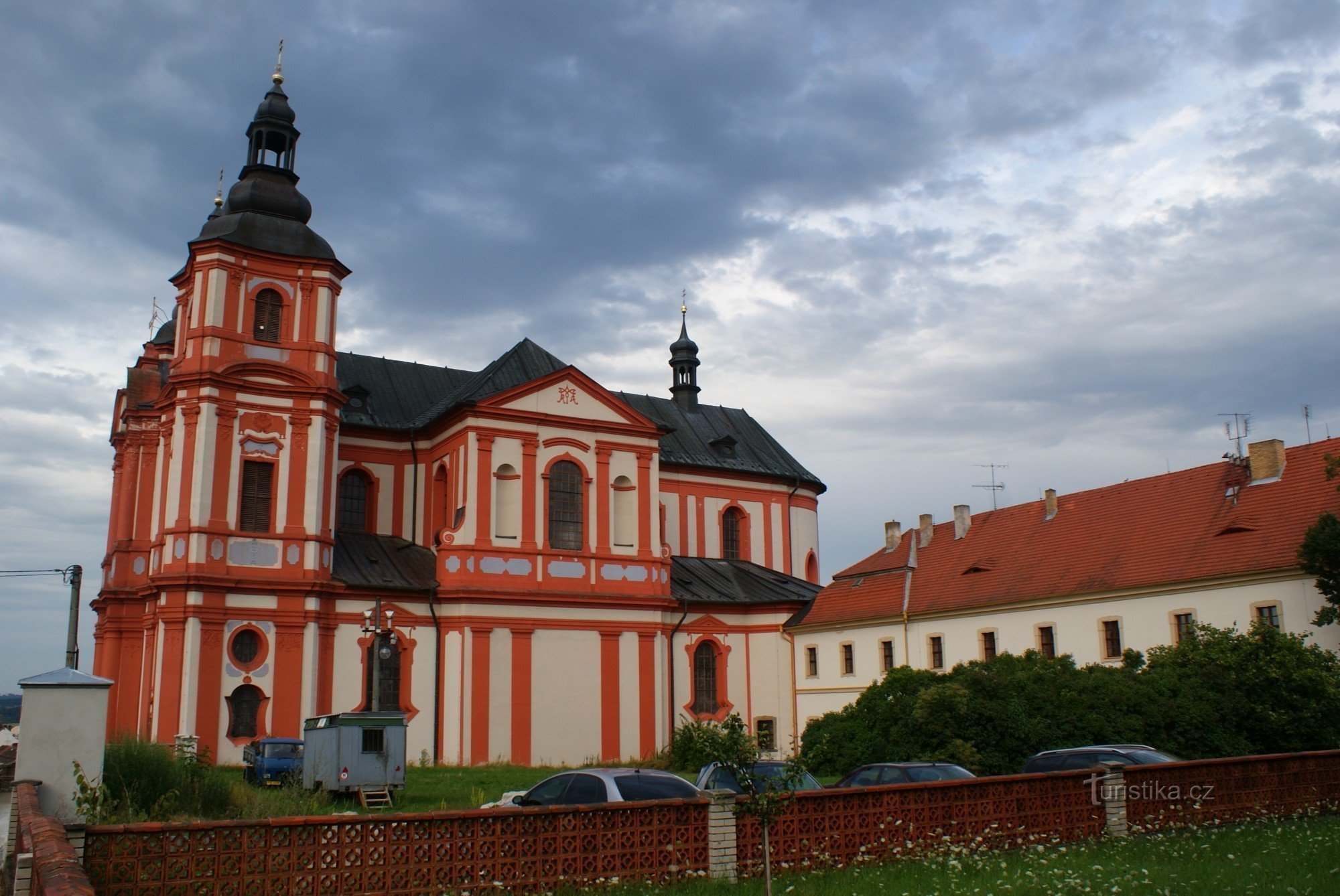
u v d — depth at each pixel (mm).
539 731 47406
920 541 54406
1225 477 42750
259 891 14203
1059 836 20391
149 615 44562
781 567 64188
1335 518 34562
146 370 52344
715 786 20312
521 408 49688
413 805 30609
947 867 17750
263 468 44281
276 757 35875
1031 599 44719
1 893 15609
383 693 45438
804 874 17375
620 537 52156
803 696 54812
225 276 44531
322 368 45719
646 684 50844
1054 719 33438
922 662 49031
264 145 47781
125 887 13570
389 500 51969
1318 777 24406
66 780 17422
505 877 15586
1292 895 14977
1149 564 41875
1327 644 35562
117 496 53781
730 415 69062
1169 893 15148
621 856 16391
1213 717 33531
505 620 47594
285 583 43188
